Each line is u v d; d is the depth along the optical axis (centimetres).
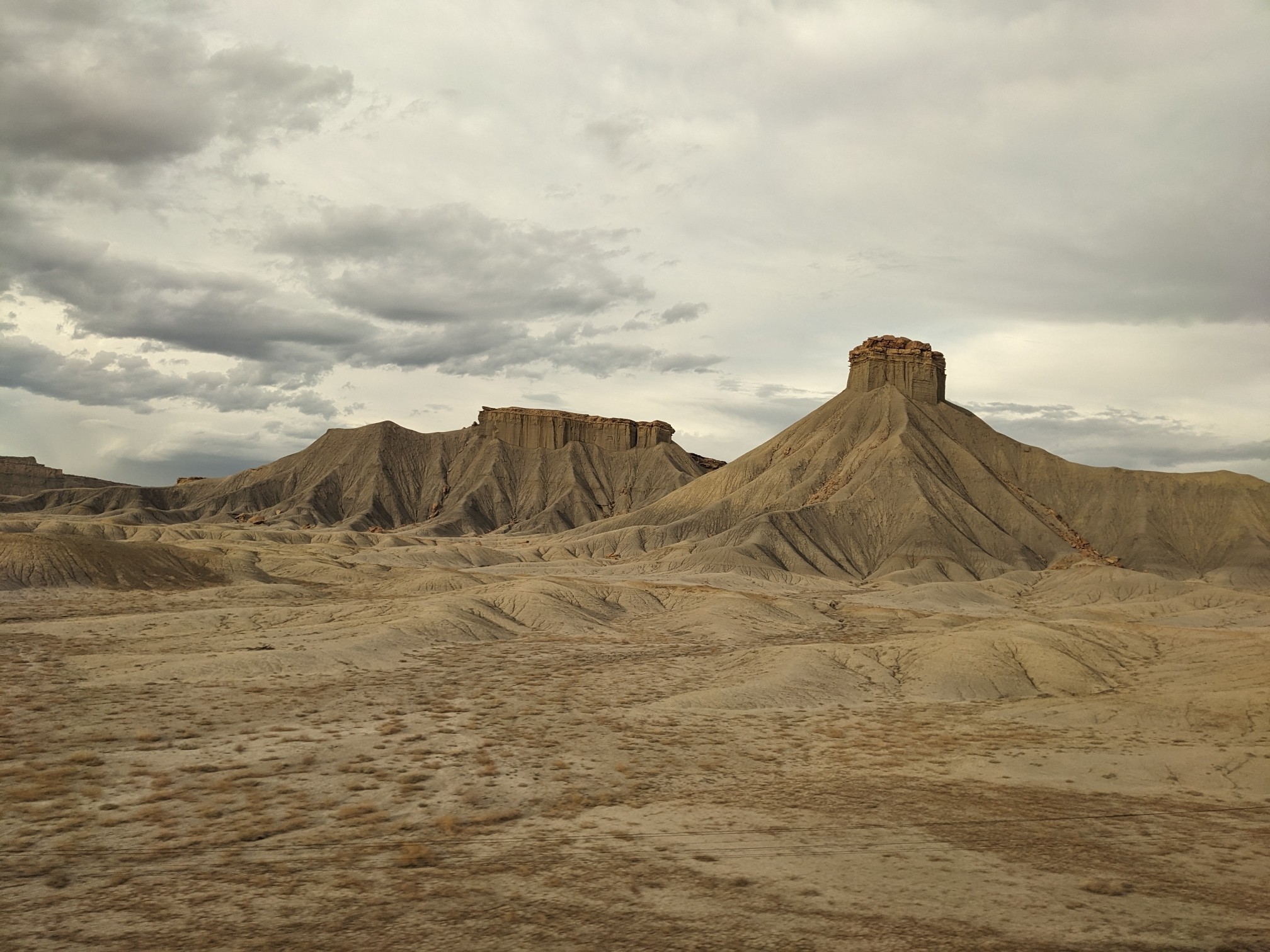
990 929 1881
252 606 9475
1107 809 3198
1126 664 7194
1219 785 3628
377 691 5347
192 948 1681
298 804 2906
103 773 3180
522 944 1723
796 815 2977
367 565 14962
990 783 3628
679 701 5453
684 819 2889
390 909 1930
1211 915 2028
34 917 1834
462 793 3166
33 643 6731
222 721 4272
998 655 6812
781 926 1862
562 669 6762
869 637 9900
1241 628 11462
